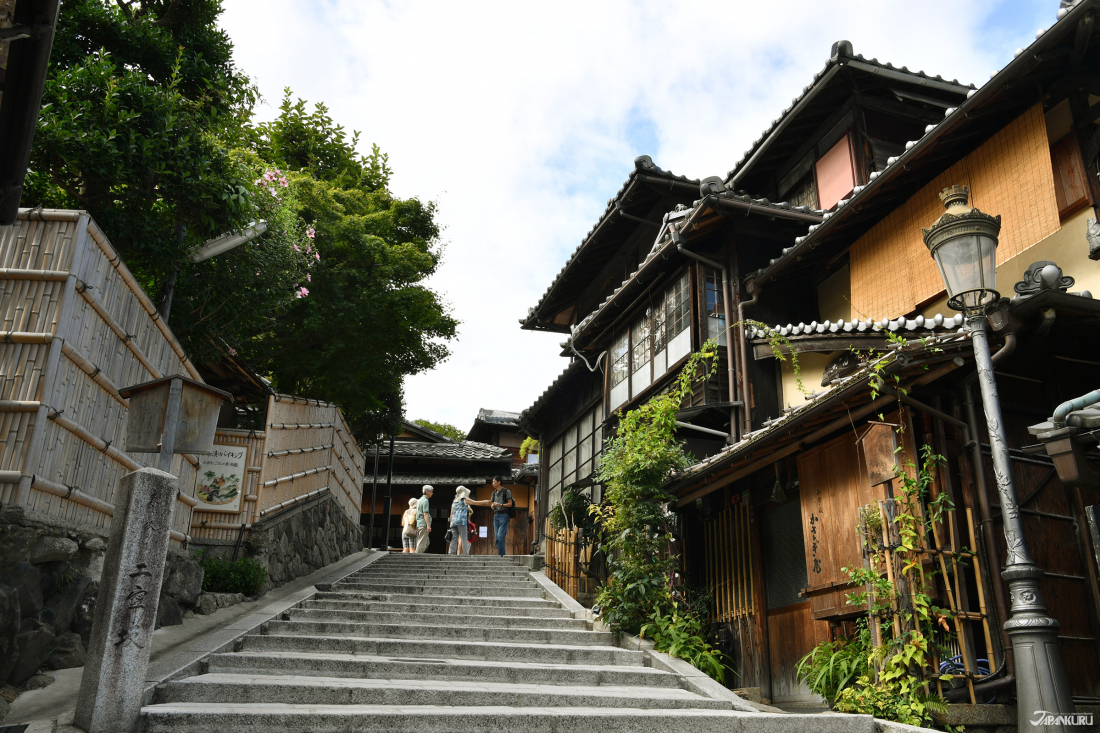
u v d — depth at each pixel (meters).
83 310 5.78
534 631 7.89
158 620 6.82
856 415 6.69
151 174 7.10
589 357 16.47
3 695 4.70
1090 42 7.39
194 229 7.98
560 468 19.05
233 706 4.66
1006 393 6.67
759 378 11.08
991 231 5.36
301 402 11.35
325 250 14.00
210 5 9.52
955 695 5.60
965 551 5.94
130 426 5.03
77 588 5.68
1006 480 4.90
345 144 16.56
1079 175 7.74
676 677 6.59
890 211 9.79
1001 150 8.21
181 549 8.17
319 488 12.38
